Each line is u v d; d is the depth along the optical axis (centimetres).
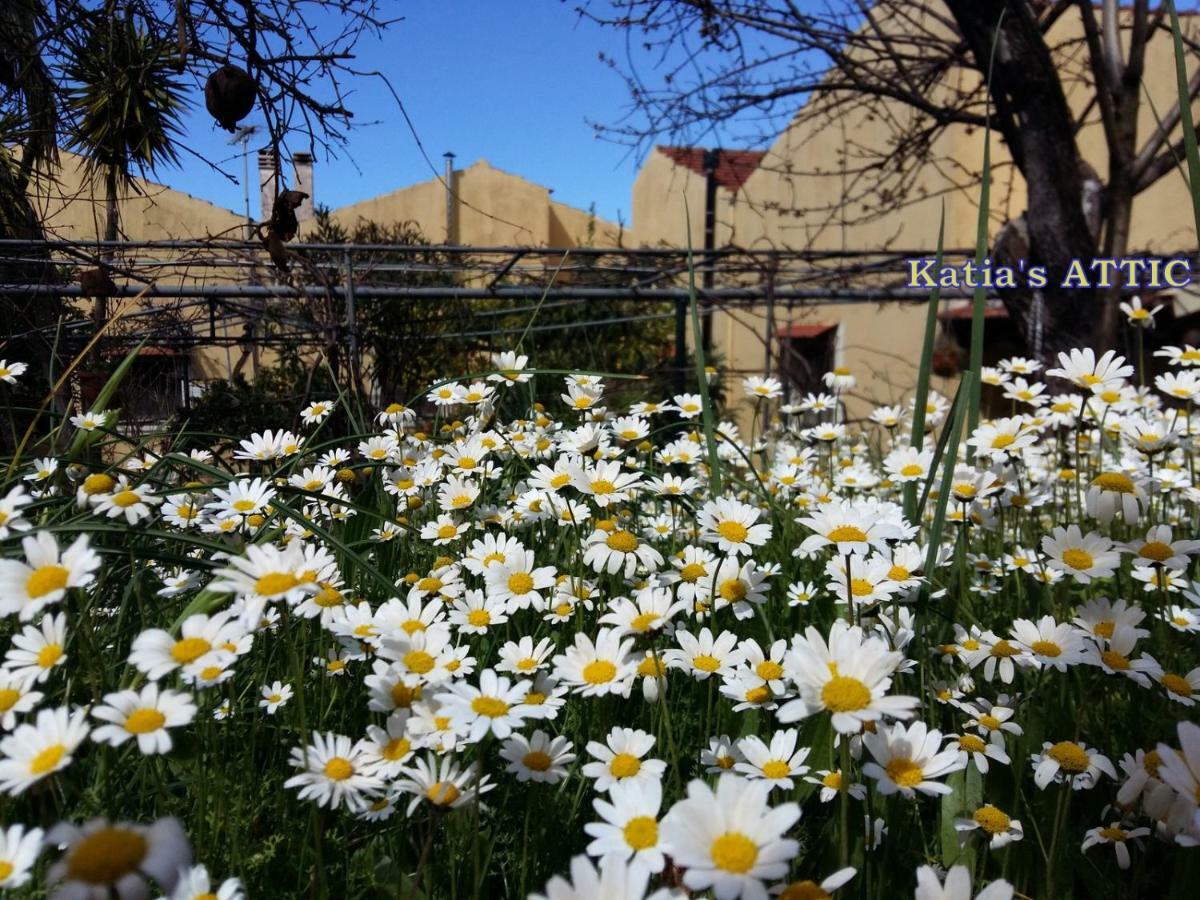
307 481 274
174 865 88
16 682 125
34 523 206
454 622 185
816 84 832
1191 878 131
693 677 190
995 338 1030
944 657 191
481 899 143
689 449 320
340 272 684
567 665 154
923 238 1177
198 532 246
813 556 253
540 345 1073
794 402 498
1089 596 272
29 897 117
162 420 518
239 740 172
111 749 147
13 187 407
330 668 183
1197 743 109
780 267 990
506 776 163
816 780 139
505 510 265
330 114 285
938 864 144
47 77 325
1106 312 702
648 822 110
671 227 1675
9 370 285
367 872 142
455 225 1538
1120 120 714
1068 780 144
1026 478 329
